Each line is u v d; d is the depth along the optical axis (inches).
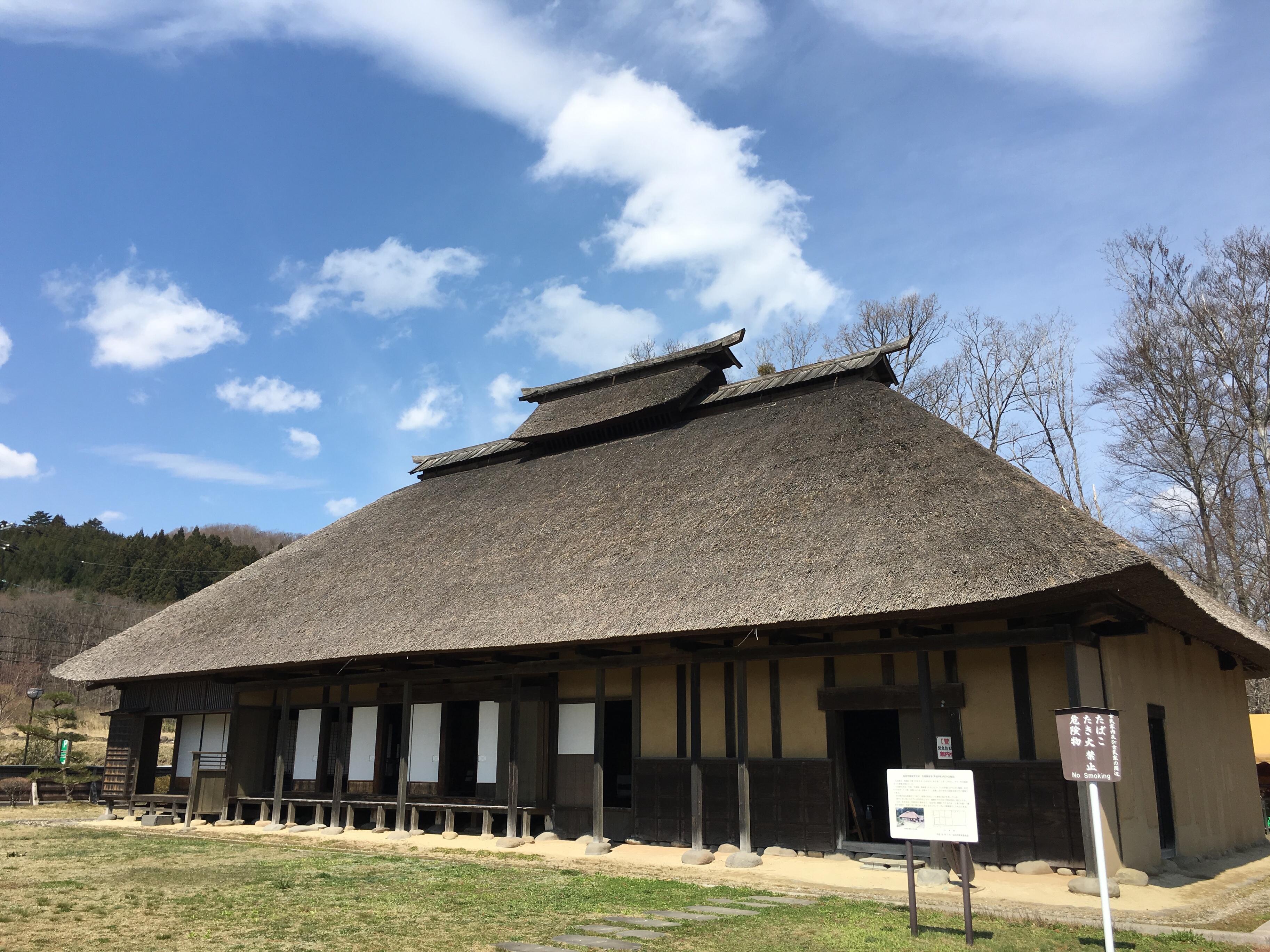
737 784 488.1
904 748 461.4
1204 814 536.1
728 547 497.0
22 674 2069.4
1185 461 1096.2
